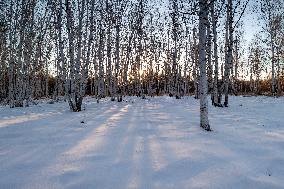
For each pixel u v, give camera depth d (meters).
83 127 11.07
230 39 19.73
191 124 11.57
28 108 21.25
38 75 40.16
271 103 21.56
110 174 5.77
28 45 24.20
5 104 26.47
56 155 7.04
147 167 6.17
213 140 8.67
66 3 17.41
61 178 5.55
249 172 5.96
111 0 28.00
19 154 7.16
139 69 37.38
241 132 9.98
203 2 10.84
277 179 5.63
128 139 8.75
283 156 6.99
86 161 6.56
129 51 33.72
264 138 8.95
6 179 5.52
